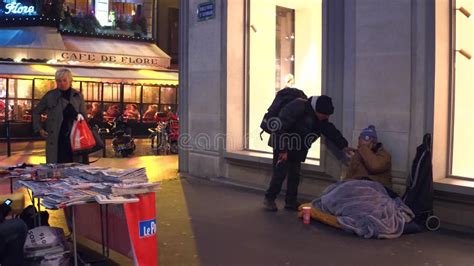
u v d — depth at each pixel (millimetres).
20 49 19578
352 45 7258
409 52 6602
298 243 5727
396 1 6699
